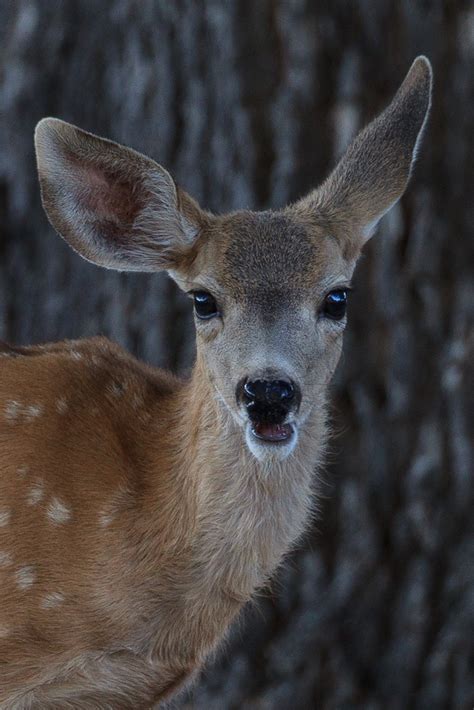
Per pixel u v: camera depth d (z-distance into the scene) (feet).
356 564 43.16
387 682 43.32
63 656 33.45
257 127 42.55
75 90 44.32
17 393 34.58
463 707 43.16
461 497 43.16
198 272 33.19
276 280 32.35
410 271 42.88
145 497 33.45
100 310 44.19
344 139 42.55
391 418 43.09
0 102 44.80
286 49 42.37
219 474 33.12
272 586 42.80
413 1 42.78
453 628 43.16
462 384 42.98
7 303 45.06
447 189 43.06
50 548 33.27
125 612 33.27
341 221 34.30
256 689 43.52
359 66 42.55
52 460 33.76
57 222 33.76
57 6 44.29
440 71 43.09
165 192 33.60
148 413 35.06
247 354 31.37
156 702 34.83
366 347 42.98
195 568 33.37
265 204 42.70
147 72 43.21
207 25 42.55
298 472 33.63
